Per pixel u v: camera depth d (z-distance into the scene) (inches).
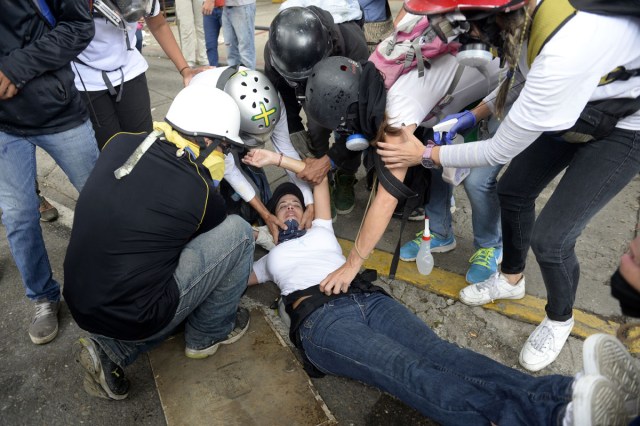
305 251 88.2
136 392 76.0
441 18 52.6
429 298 93.3
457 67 70.0
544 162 71.2
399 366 64.0
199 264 68.5
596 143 61.2
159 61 247.1
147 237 62.0
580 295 91.0
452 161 64.7
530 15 50.4
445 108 77.8
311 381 76.2
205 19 198.4
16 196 77.2
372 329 75.3
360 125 70.4
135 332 64.7
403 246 104.8
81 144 79.5
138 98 98.5
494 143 59.2
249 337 84.6
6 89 68.6
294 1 86.6
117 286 61.6
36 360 81.9
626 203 116.9
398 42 71.6
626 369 50.3
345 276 78.4
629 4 47.8
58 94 73.1
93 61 88.4
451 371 64.3
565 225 65.4
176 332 85.7
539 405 52.1
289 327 85.6
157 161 63.7
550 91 50.5
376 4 120.6
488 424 55.9
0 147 74.3
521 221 78.9
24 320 90.1
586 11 48.1
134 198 61.8
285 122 96.8
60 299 92.8
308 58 74.3
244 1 184.1
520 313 87.6
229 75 85.4
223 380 76.5
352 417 71.7
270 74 90.5
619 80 54.7
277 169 139.8
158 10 101.5
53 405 74.3
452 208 118.9
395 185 71.2
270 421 70.0
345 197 117.7
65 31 69.7
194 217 64.5
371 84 68.4
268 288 97.6
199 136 66.8
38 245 82.0
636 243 38.9
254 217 110.0
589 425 44.8
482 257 94.6
